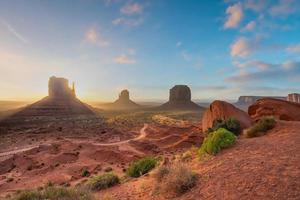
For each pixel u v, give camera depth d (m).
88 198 8.45
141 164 13.08
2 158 75.12
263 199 5.89
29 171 51.59
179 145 59.72
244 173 7.60
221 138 11.05
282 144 10.21
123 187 10.30
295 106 25.59
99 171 45.09
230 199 6.29
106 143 89.88
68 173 45.91
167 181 8.09
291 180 6.46
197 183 7.84
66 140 101.12
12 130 158.12
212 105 28.75
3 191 37.09
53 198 8.48
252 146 10.53
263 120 15.07
